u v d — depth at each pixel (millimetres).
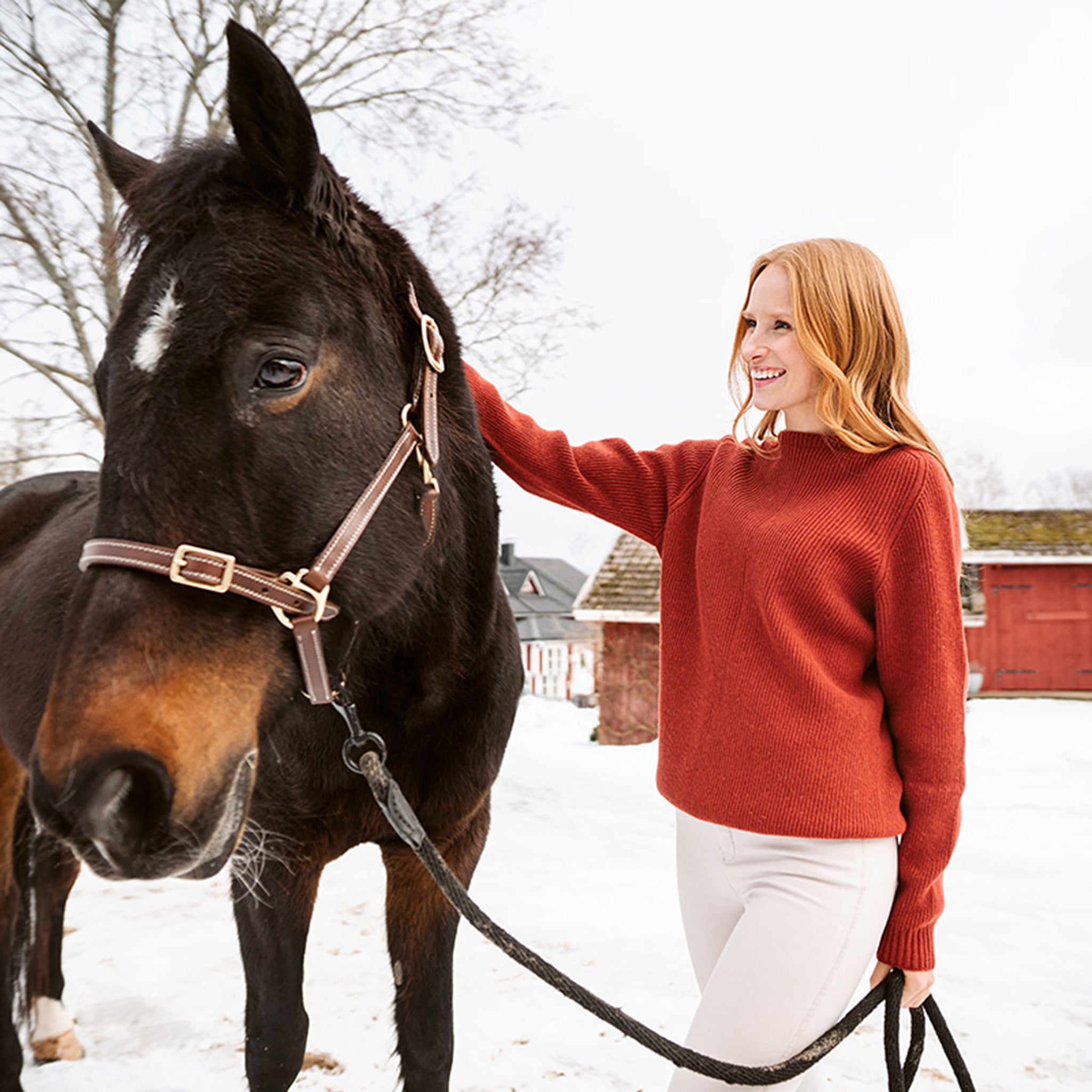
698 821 1578
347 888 4273
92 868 1139
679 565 1724
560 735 13398
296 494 1272
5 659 2371
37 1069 2547
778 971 1387
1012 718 11781
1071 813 6078
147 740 1132
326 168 1363
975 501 32844
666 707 1670
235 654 1241
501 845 5168
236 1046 2688
